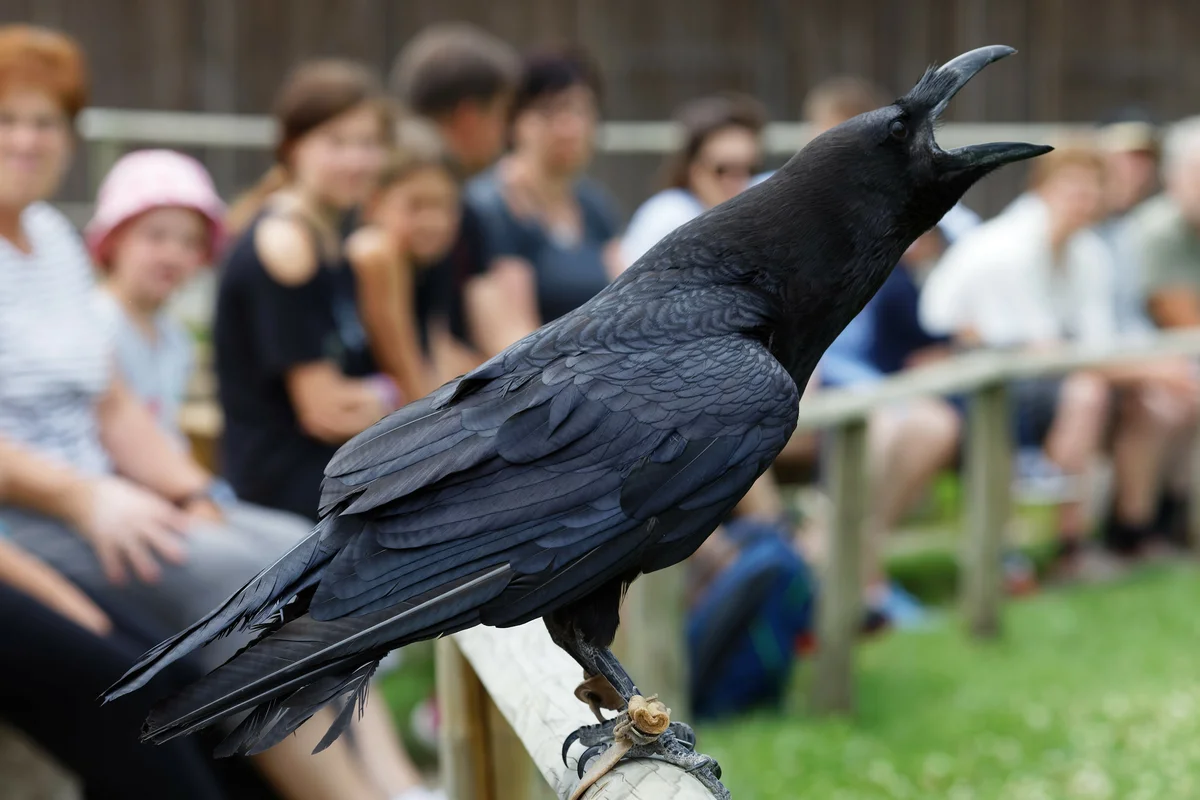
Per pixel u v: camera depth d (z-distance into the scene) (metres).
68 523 3.77
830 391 7.12
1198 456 8.01
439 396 2.29
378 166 5.00
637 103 14.64
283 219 4.85
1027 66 15.56
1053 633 6.69
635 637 4.65
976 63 2.43
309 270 4.82
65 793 3.66
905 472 6.84
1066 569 7.78
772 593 5.50
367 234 5.28
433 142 5.33
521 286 5.92
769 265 2.40
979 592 6.60
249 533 4.25
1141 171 8.72
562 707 2.27
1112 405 7.91
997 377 6.53
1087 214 7.41
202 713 1.93
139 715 3.31
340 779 3.67
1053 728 5.36
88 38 12.82
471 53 5.97
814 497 7.12
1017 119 15.61
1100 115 15.88
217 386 4.98
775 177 2.46
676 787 1.97
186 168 4.95
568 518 2.16
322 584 2.08
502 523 2.14
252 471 4.89
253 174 13.19
